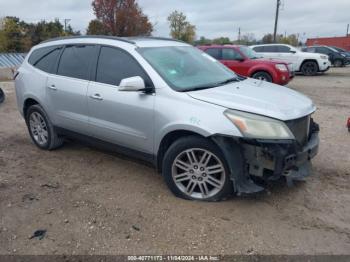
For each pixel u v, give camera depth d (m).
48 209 4.06
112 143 4.84
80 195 4.38
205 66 4.98
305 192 4.38
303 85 15.73
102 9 42.12
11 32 48.00
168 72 4.39
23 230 3.68
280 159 3.65
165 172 4.23
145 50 4.61
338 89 14.21
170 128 4.04
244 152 3.83
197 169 4.05
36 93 5.66
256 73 13.22
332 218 3.83
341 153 5.77
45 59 5.71
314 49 28.61
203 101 3.94
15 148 6.12
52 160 5.52
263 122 3.66
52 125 5.64
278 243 3.41
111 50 4.80
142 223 3.75
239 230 3.61
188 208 4.00
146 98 4.26
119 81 4.59
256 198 4.19
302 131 4.01
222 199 4.05
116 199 4.27
